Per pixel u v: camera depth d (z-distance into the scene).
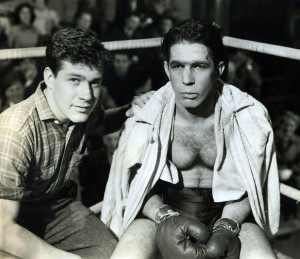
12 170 1.81
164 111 1.97
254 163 1.91
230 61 4.71
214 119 1.94
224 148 1.94
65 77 1.81
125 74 4.73
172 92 1.98
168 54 1.83
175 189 2.01
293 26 5.16
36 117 1.90
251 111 1.96
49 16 4.93
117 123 2.23
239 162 1.92
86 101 1.84
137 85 4.79
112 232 2.08
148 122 1.95
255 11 4.97
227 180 1.93
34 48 2.20
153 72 4.83
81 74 1.81
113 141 3.73
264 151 1.95
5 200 1.83
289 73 5.02
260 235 1.84
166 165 1.94
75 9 5.17
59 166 2.03
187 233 1.76
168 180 1.92
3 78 3.66
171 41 1.81
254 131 1.93
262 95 4.97
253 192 1.89
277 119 4.68
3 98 3.70
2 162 1.80
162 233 1.78
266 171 1.97
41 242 1.88
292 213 4.18
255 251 1.75
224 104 1.95
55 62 1.81
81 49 1.78
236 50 4.77
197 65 1.79
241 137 1.93
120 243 1.81
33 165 1.94
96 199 3.59
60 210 2.14
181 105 1.93
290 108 4.93
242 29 4.97
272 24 5.09
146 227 1.87
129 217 1.93
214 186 1.92
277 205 2.00
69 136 1.99
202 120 1.96
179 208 2.01
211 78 1.83
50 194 2.10
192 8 4.46
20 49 2.18
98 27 5.02
